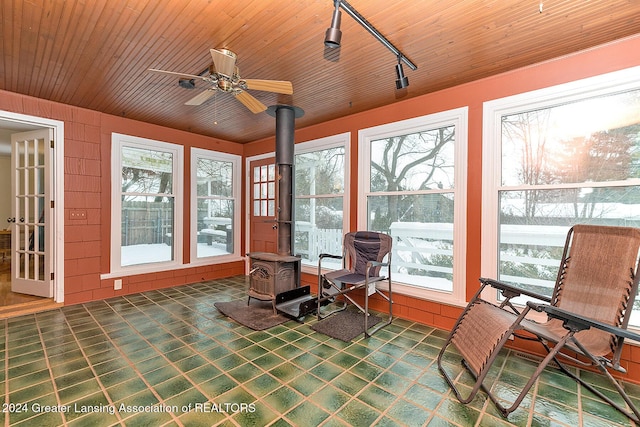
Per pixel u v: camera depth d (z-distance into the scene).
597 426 1.68
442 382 2.08
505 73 2.70
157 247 4.49
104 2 1.78
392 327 3.06
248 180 5.47
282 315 3.31
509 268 2.74
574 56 2.37
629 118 2.21
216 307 3.53
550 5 1.81
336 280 3.15
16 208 3.82
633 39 2.14
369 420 1.69
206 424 1.64
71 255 3.65
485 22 1.98
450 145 3.11
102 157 3.88
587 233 2.12
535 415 1.76
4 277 4.63
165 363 2.29
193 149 4.82
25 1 1.75
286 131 3.67
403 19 1.94
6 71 2.69
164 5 1.81
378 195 3.63
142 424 1.64
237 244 5.50
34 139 3.65
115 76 2.79
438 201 3.19
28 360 2.31
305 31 2.09
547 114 2.54
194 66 2.60
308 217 4.50
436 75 2.76
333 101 3.43
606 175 2.29
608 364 1.82
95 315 3.28
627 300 1.83
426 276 3.27
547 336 1.74
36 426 1.61
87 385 1.99
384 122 3.55
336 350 2.54
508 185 2.72
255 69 2.67
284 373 2.17
